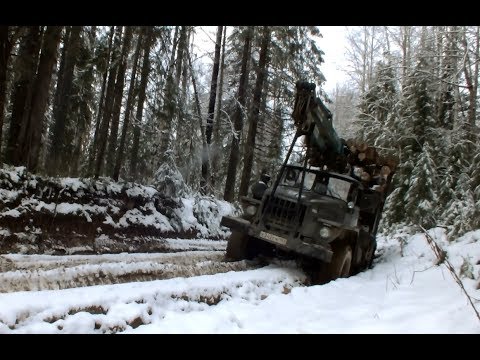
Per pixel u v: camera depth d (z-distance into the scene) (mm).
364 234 10711
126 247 10625
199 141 16812
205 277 7137
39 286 5668
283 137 22703
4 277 5652
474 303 6066
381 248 14227
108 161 14828
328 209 9422
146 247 11094
